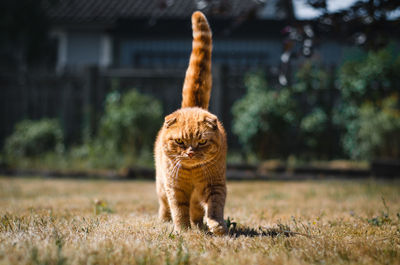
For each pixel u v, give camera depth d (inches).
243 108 432.5
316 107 436.1
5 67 666.8
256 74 436.1
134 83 465.4
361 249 106.0
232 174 363.3
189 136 138.5
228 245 112.1
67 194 251.0
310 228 139.2
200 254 101.8
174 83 464.8
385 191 262.1
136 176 369.7
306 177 363.6
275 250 107.0
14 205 192.7
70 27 641.6
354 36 221.8
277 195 242.7
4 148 446.6
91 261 89.9
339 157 427.2
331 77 428.8
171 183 144.3
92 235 119.4
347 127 417.7
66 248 100.9
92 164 390.3
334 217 167.5
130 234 122.4
